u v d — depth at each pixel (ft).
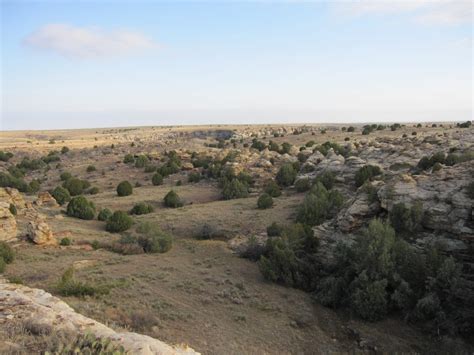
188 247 110.83
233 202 159.84
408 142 193.88
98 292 69.87
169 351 27.09
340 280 78.89
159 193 192.65
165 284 81.35
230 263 98.12
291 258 87.86
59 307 33.24
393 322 71.00
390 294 73.46
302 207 119.03
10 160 354.54
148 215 147.33
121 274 84.58
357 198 99.30
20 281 72.54
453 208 82.23
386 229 81.10
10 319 28.53
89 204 149.79
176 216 140.15
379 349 65.00
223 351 55.83
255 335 64.64
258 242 107.76
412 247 80.69
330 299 77.41
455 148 151.64
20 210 133.28
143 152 354.13
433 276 72.54
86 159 339.77
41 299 34.58
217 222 128.16
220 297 77.61
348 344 67.00
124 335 27.84
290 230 98.58
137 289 75.72
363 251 79.00
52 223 126.11
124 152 369.91
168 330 59.57
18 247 97.45
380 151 176.45
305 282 85.92
